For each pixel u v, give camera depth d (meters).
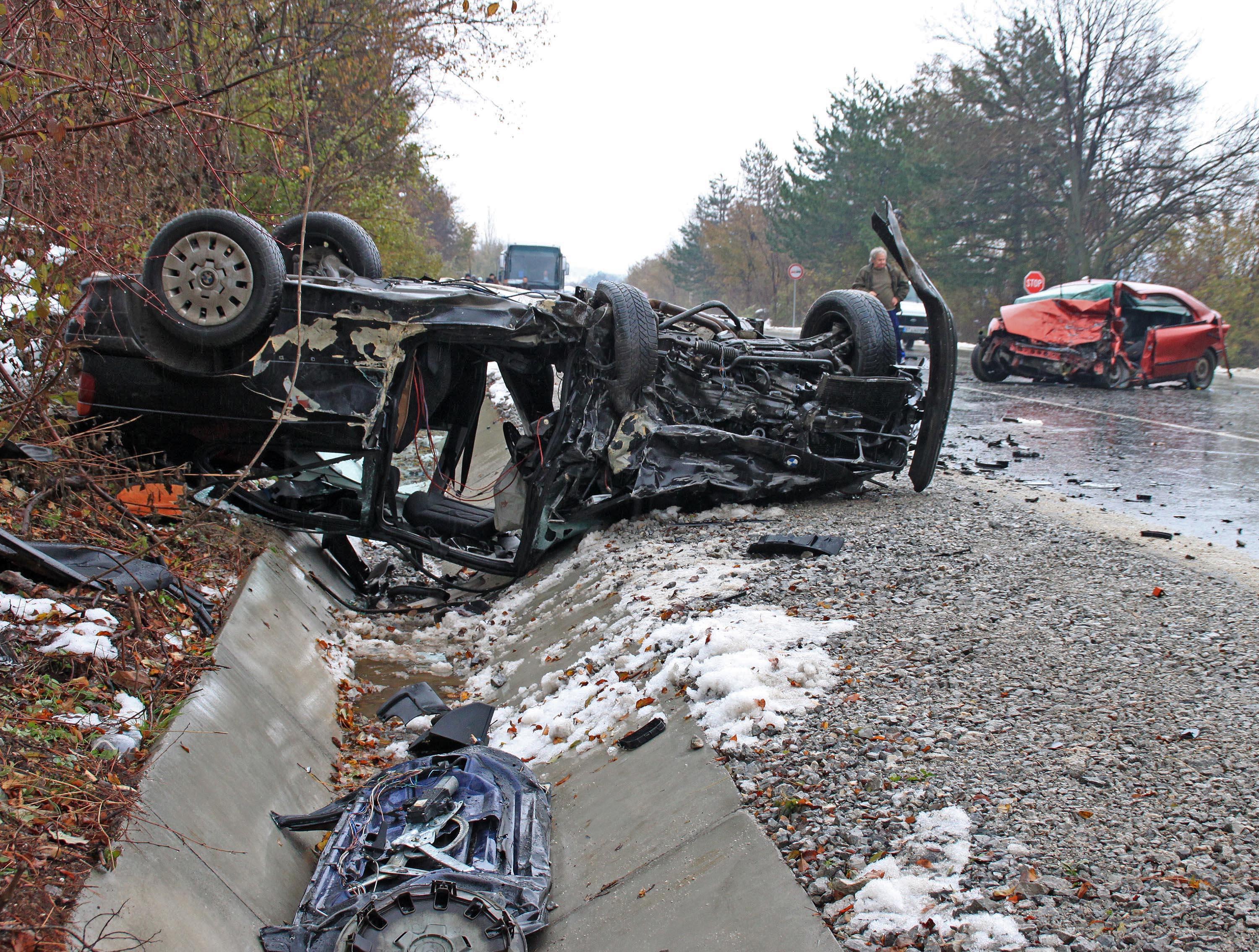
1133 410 14.66
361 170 16.41
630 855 3.78
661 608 5.77
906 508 7.72
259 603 6.49
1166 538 6.71
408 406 7.36
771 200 68.44
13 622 4.50
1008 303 43.50
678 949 3.13
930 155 42.94
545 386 8.61
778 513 7.86
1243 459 10.46
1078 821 3.14
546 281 37.12
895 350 8.62
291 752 5.13
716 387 8.20
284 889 4.06
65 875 3.09
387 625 8.07
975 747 3.69
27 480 6.34
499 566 7.84
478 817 4.05
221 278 6.27
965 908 2.80
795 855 3.24
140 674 4.60
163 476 6.79
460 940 3.32
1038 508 7.80
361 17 13.79
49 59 5.80
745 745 3.98
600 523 8.07
